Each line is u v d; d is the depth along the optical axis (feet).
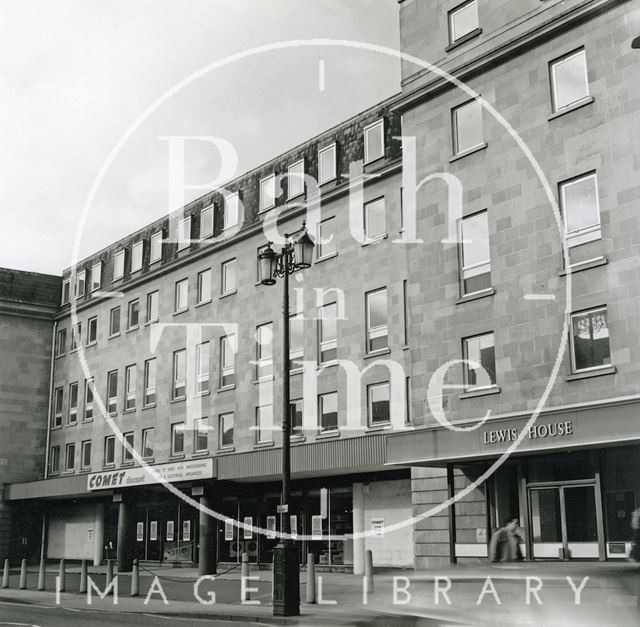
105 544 140.67
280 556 55.21
